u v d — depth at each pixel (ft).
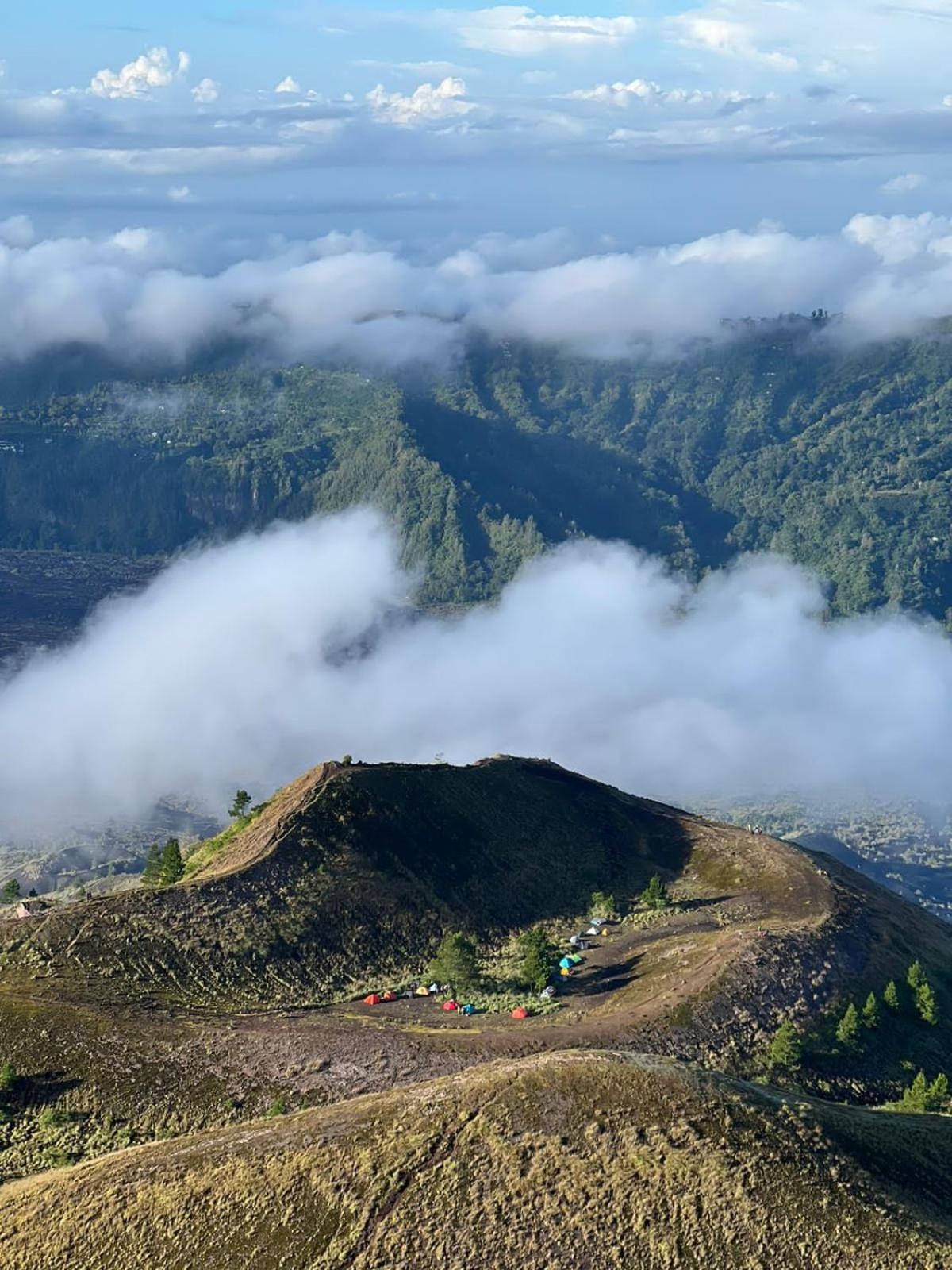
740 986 419.33
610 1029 388.37
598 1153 276.21
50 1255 271.90
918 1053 415.23
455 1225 263.49
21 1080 347.77
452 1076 314.96
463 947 438.40
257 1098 342.44
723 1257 253.03
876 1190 272.10
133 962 421.18
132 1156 300.61
